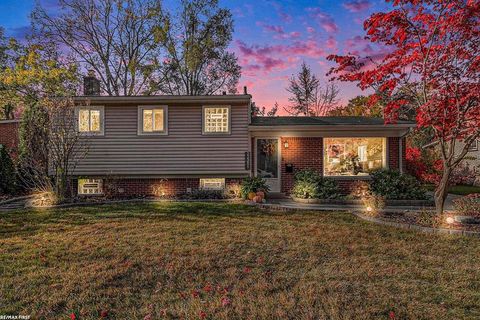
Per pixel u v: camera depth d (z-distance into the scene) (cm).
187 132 1253
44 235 675
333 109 2998
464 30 676
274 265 510
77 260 527
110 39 2416
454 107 738
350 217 862
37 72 2120
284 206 980
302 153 1305
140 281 448
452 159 795
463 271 479
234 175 1262
